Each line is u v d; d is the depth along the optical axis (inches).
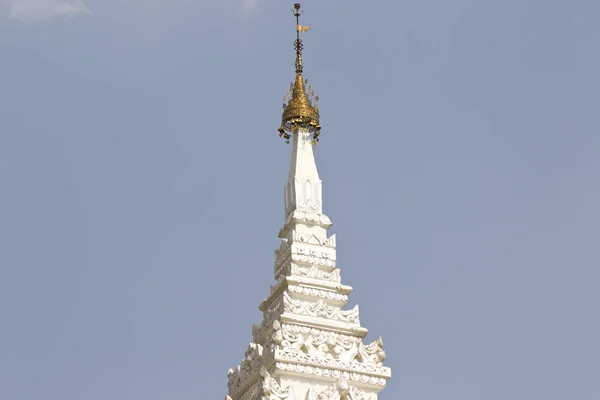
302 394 2397.9
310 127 2711.6
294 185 2637.8
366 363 2450.8
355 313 2507.4
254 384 2440.9
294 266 2549.2
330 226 2623.0
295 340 2428.6
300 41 2797.7
